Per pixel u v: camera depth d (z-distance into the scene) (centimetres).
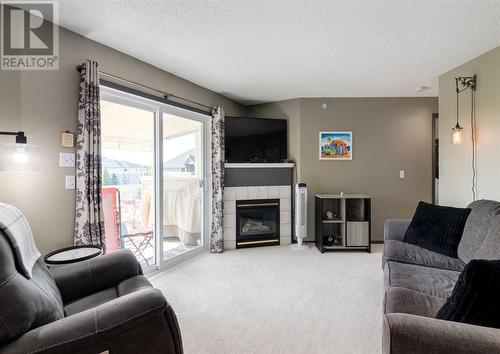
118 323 104
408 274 180
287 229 423
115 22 206
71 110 215
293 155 435
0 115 179
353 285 263
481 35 225
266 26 211
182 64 289
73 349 96
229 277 285
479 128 267
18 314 93
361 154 423
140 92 274
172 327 117
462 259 203
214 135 379
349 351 165
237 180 401
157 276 289
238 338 179
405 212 422
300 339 178
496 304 97
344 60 279
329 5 183
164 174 320
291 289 254
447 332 90
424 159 422
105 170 268
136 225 296
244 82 351
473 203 229
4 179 180
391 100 421
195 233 371
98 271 166
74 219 217
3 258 98
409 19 201
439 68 300
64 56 212
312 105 425
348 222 376
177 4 183
